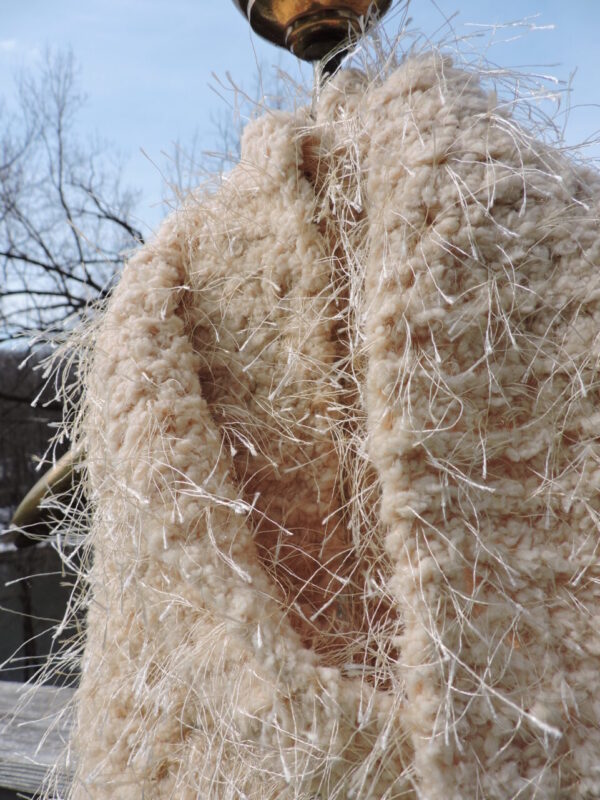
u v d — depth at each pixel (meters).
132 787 0.45
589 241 0.42
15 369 4.03
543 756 0.37
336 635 0.44
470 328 0.41
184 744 0.45
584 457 0.41
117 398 0.45
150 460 0.43
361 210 0.47
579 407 0.41
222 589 0.40
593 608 0.39
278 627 0.40
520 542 0.40
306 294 0.47
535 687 0.38
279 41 0.62
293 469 0.46
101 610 0.49
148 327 0.46
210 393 0.49
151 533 0.43
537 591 0.39
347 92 0.48
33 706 0.79
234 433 0.47
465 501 0.40
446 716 0.36
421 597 0.38
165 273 0.48
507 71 0.49
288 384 0.47
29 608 2.59
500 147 0.42
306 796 0.40
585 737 0.37
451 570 0.38
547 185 0.42
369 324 0.41
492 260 0.41
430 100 0.44
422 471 0.40
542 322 0.42
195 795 0.44
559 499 0.41
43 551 3.34
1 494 4.06
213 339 0.49
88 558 0.55
